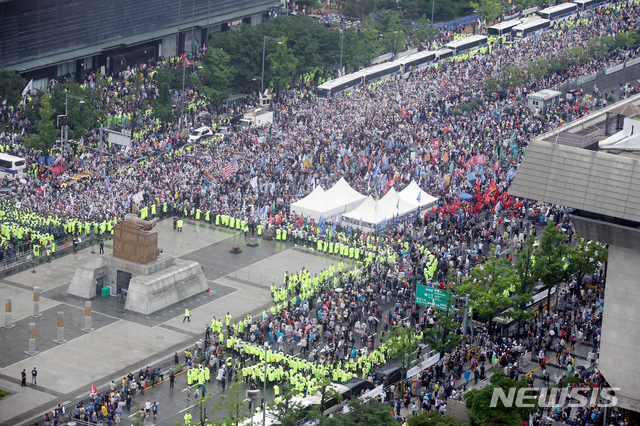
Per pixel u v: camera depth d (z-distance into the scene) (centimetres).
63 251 17225
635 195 11181
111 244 17550
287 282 15938
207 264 17038
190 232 18262
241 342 13862
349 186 18575
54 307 15338
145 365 13775
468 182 19388
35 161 19825
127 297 15400
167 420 12369
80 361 13800
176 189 18988
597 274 15912
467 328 14000
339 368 13025
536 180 11638
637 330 11850
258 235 18300
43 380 13250
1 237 17062
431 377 12988
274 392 13025
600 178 11331
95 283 15762
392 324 14462
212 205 18700
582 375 12912
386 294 15450
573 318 14700
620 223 11538
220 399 12356
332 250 17512
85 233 17538
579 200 11462
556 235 14788
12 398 12781
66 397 12875
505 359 13400
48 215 17612
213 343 14050
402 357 12669
